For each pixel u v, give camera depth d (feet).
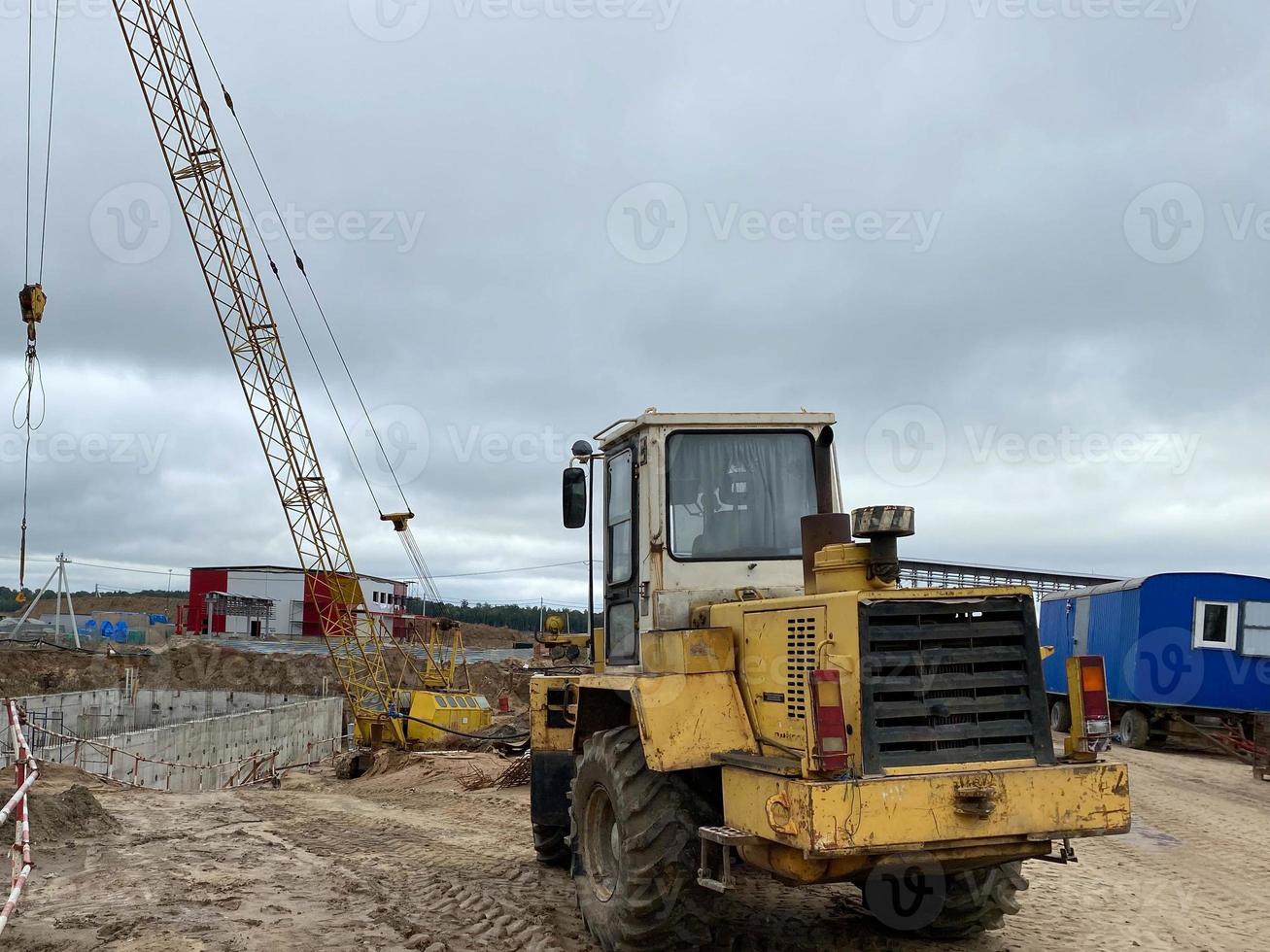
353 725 101.19
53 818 33.53
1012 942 20.52
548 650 28.84
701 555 21.18
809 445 22.38
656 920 17.85
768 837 16.01
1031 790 15.87
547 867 28.02
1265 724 51.24
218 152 83.61
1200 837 33.99
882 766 15.72
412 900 24.08
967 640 16.63
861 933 20.59
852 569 17.47
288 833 34.94
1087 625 74.28
